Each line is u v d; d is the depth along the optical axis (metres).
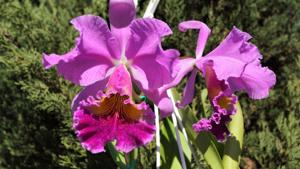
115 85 0.27
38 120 0.63
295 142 0.56
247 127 0.67
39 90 0.55
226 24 0.69
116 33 0.27
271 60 0.74
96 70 0.28
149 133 0.26
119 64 0.28
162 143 0.36
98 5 0.65
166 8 0.66
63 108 0.55
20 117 0.64
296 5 0.75
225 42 0.29
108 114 0.27
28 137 0.64
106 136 0.26
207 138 0.33
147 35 0.26
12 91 0.65
